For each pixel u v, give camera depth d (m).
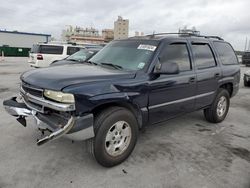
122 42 4.66
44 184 3.04
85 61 4.69
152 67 3.84
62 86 3.03
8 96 7.59
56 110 3.14
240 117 6.31
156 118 4.03
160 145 4.30
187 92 4.48
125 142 3.59
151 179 3.24
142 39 4.44
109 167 3.48
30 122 4.85
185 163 3.69
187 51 4.59
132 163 3.63
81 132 3.05
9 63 22.53
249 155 4.05
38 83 3.26
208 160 3.82
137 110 3.70
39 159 3.62
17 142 4.14
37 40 52.56
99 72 3.58
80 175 3.27
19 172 3.27
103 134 3.26
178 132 4.98
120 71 3.73
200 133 4.98
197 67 4.73
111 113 3.31
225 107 5.75
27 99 3.49
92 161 3.63
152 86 3.79
